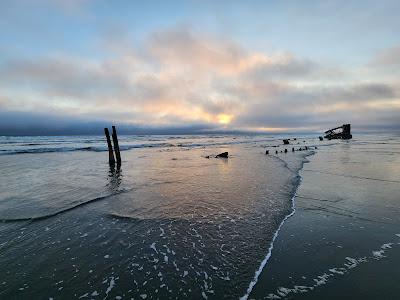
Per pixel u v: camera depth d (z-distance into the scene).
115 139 26.12
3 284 6.00
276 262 6.76
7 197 13.30
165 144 65.56
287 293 5.50
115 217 10.25
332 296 5.37
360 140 75.69
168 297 5.51
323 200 12.09
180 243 7.98
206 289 5.73
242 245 7.77
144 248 7.70
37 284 6.01
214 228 9.07
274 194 13.35
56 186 15.95
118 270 6.57
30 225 9.49
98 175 20.02
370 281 5.86
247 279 6.05
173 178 18.30
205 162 28.08
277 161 27.75
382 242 7.77
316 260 6.82
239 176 18.78
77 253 7.45
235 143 71.25
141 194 13.71
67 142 68.19
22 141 73.19
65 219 10.09
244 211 10.76
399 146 48.12
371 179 16.62
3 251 7.56
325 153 35.72
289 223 9.38
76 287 5.89
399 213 10.21
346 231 8.59
